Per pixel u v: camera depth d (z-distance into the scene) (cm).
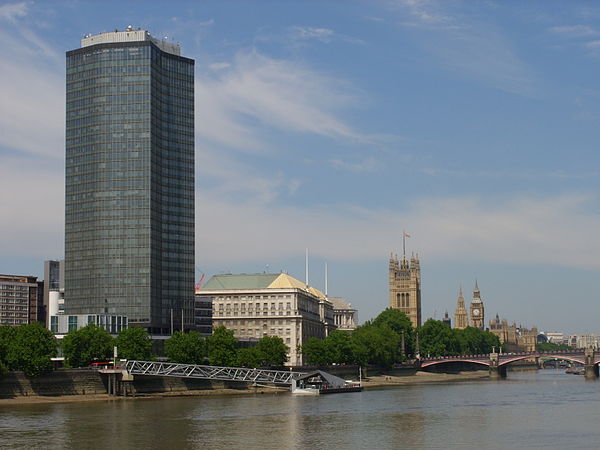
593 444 15912
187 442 16075
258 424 18712
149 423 18838
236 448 15412
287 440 16375
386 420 19675
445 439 16550
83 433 17200
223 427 18150
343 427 18275
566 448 15450
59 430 17638
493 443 16062
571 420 19825
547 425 18800
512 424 18975
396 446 15675
